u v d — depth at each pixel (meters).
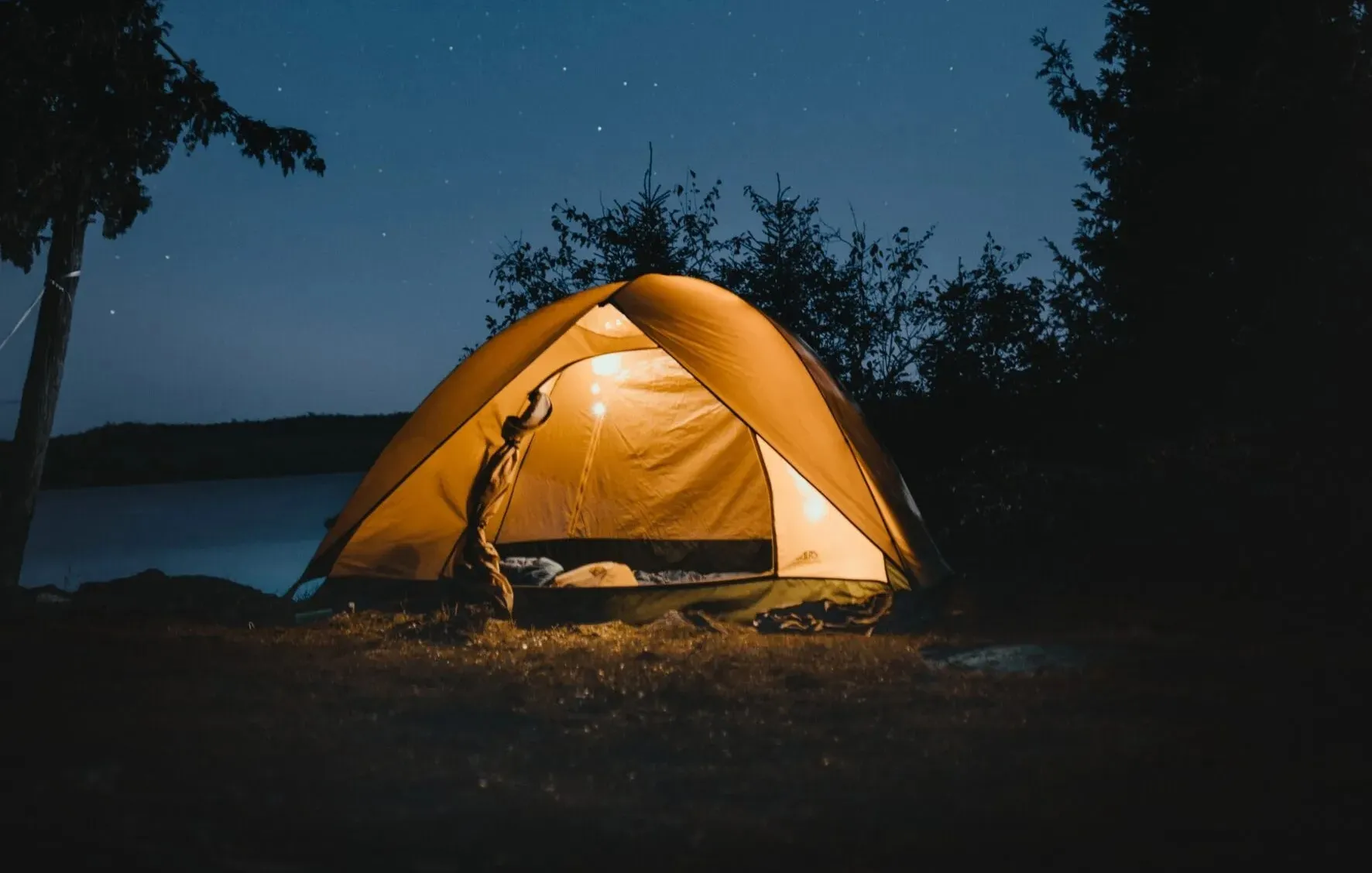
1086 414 15.52
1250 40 15.31
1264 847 3.72
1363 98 14.14
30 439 10.12
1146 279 15.52
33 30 9.59
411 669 6.34
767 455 9.15
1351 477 11.34
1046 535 11.27
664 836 3.79
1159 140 15.19
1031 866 3.55
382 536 8.70
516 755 4.73
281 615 8.15
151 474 31.08
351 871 3.41
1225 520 10.59
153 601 8.49
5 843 3.48
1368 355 13.91
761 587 8.41
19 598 8.36
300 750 4.70
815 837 3.79
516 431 8.14
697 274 15.29
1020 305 15.31
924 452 14.98
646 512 10.07
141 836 3.60
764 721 5.35
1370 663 6.43
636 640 7.44
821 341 15.03
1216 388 15.45
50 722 4.97
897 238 15.27
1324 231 14.31
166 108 10.16
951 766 4.63
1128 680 6.14
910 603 8.22
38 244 10.70
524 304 15.38
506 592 8.04
